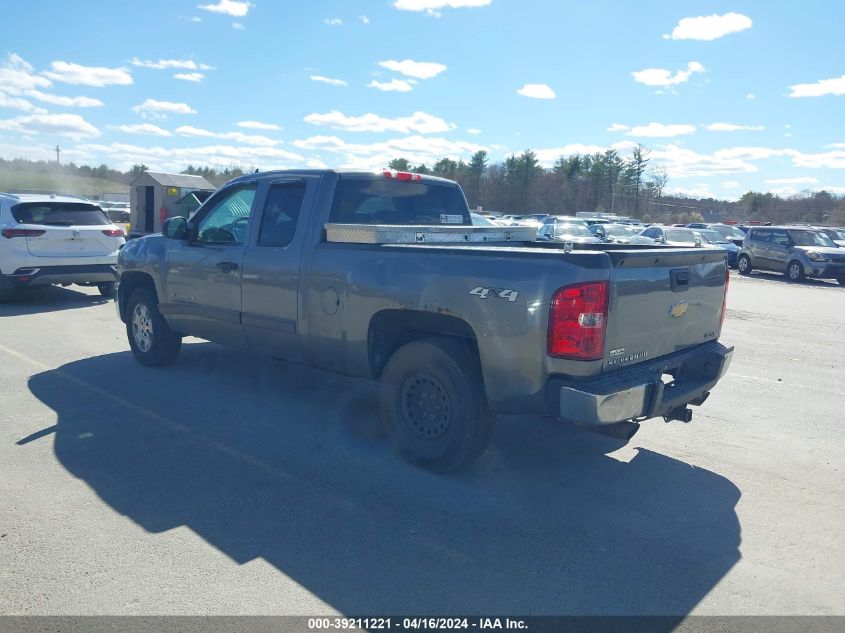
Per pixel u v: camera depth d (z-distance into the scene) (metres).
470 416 4.72
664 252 4.62
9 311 11.42
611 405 4.17
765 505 4.61
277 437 5.62
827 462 5.46
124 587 3.44
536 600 3.43
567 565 3.77
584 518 4.34
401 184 6.33
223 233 6.55
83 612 3.23
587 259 4.18
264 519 4.20
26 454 5.14
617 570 3.73
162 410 6.24
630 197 84.81
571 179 86.94
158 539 3.93
